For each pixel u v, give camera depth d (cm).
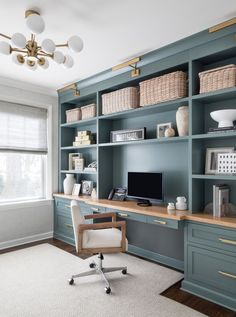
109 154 366
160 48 263
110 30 227
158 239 312
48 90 407
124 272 270
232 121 233
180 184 291
